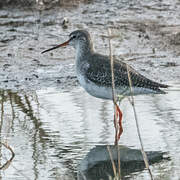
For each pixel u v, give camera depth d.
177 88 14.87
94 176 10.60
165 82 15.29
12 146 11.69
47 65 16.59
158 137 12.02
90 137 12.11
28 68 16.38
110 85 12.88
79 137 12.12
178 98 14.20
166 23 19.02
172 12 19.91
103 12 20.00
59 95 14.70
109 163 11.17
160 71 16.05
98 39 17.95
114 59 13.19
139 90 12.83
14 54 17.12
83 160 11.15
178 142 11.73
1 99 14.42
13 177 10.38
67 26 18.86
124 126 12.63
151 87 12.76
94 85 13.00
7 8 19.97
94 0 20.91
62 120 12.98
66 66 16.56
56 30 18.64
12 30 18.61
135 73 12.90
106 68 12.85
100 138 12.05
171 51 17.27
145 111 13.48
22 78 15.77
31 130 12.48
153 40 17.95
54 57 17.09
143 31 18.53
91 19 19.42
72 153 11.41
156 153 11.32
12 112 13.48
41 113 13.42
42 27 18.84
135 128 12.51
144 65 16.45
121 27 18.80
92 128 12.56
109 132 12.35
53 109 13.67
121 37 18.12
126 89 12.73
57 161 11.09
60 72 16.19
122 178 10.38
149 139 11.95
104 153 11.45
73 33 13.55
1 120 12.98
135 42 17.88
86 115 13.30
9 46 17.61
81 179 10.40
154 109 13.55
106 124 12.80
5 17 19.47
